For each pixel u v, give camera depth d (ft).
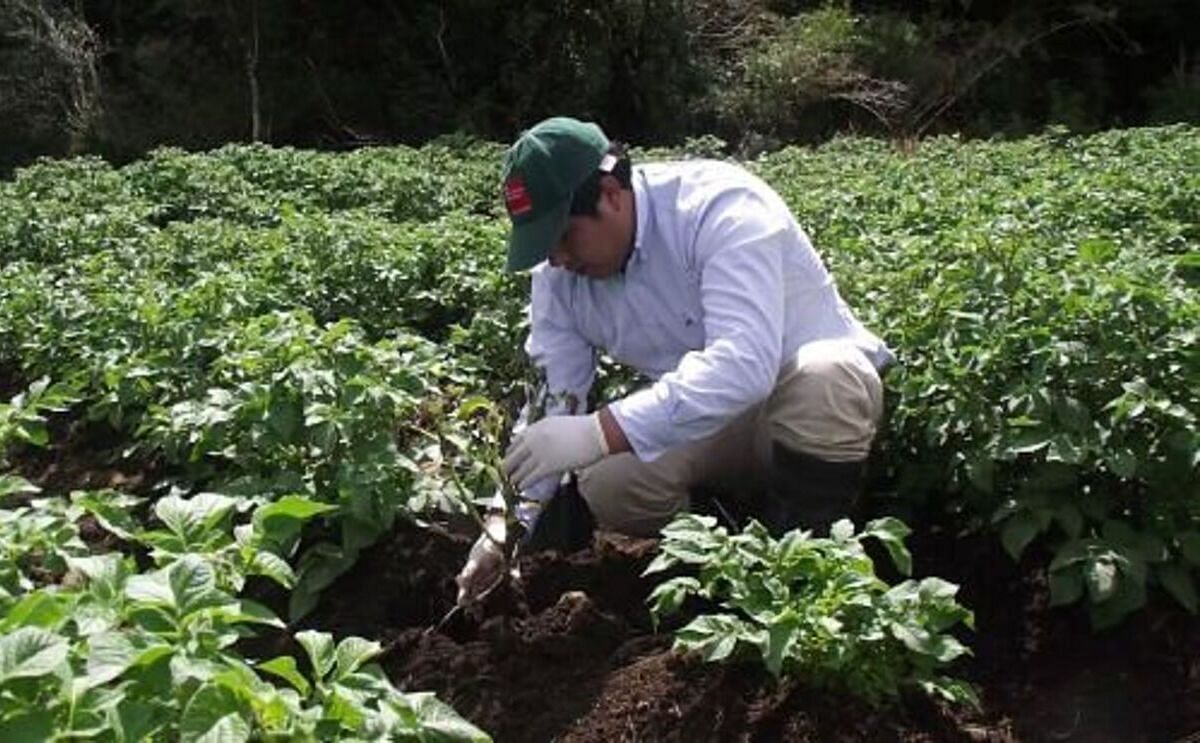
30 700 7.40
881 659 11.16
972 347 14.17
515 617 13.06
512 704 11.93
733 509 15.21
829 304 13.51
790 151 42.68
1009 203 25.81
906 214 25.71
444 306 23.67
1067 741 11.98
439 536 14.24
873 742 11.05
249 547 10.09
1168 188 26.30
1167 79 74.74
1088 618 13.07
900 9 77.25
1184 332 13.64
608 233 12.44
